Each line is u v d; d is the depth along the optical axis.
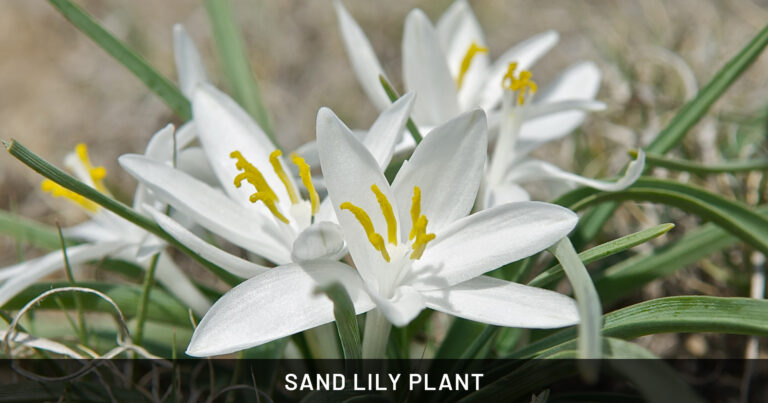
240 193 0.17
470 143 0.16
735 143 0.22
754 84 0.25
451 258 0.16
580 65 0.20
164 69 0.28
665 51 0.24
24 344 0.17
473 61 0.20
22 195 0.25
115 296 0.18
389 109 0.16
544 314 0.15
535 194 0.23
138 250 0.17
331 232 0.15
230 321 0.15
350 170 0.16
